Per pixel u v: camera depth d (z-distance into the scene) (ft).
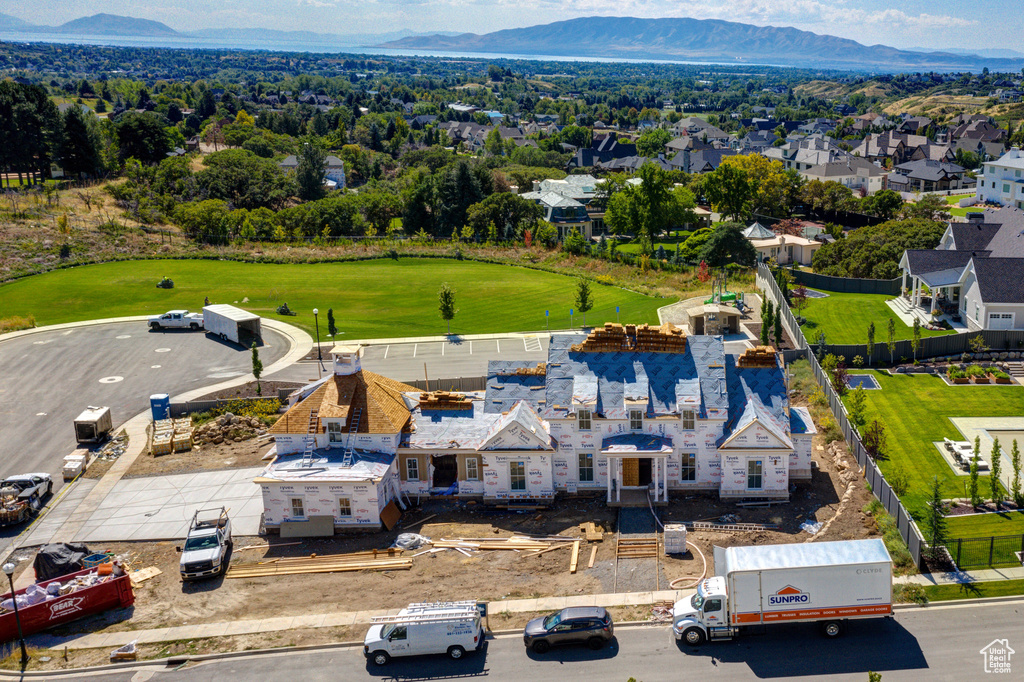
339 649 121.08
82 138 538.06
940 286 261.03
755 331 265.54
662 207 453.17
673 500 163.63
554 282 357.82
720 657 113.70
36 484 174.09
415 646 115.75
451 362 254.68
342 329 295.48
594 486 168.45
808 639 116.98
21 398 232.32
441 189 490.49
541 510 163.12
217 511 167.73
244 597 137.18
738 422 163.02
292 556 150.30
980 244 294.66
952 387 214.28
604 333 175.94
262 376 244.83
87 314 315.17
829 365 227.61
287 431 166.50
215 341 280.92
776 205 534.37
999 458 156.66
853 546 116.98
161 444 196.24
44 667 119.96
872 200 492.95
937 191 630.74
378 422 166.20
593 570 138.92
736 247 367.66
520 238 440.45
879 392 213.66
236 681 114.42
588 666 113.50
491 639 121.19
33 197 451.94
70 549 145.18
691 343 174.91
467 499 169.27
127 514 167.94
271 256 394.73
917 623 119.65
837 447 180.24
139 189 517.14
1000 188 523.29
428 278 368.27
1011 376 219.61
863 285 319.47
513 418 163.84
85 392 236.22
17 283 347.97
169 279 351.46
